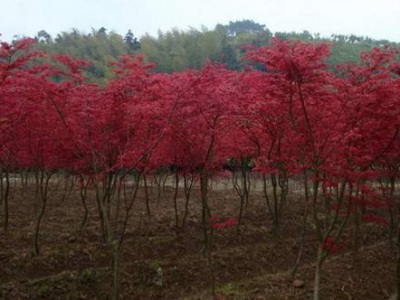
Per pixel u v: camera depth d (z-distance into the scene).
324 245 10.10
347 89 9.26
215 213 21.53
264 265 15.34
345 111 9.55
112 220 18.70
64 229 17.08
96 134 11.49
